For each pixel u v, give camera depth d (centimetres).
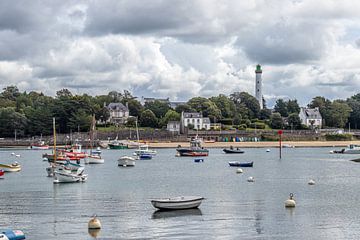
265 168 14100
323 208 7275
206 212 6962
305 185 9950
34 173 12825
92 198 8300
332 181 10675
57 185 10100
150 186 9869
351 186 9775
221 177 11619
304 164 15588
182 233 5828
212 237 5656
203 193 8806
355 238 5609
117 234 5803
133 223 6325
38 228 6112
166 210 7100
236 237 5659
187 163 16238
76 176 10606
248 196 8412
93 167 14712
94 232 5897
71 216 6781
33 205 7650
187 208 7194
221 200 7988
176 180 10981
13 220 6556
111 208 7344
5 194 8825
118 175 12194
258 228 6044
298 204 7612
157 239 5584
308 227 6094
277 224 6247
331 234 5775
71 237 5691
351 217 6638
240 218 6575
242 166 14700
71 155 17188
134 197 8394
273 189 9325
